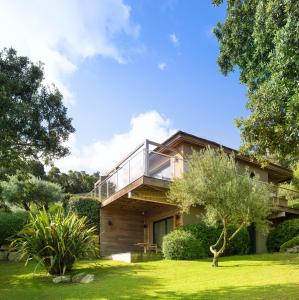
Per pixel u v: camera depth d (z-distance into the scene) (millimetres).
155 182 18438
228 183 14883
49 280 13734
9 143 13562
